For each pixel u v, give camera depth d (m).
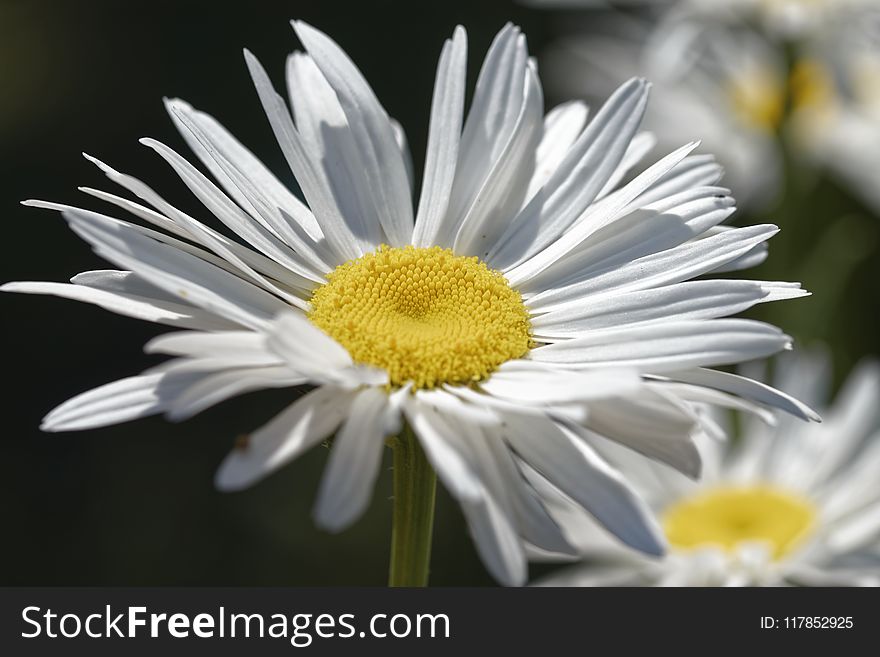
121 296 0.22
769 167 0.42
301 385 0.23
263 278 0.23
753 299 0.23
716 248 0.23
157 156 0.48
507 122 0.25
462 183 0.25
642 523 0.22
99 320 0.46
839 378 0.37
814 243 0.40
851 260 0.35
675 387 0.22
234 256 0.23
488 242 0.25
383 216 0.25
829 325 0.36
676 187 0.24
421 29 0.47
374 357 0.23
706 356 0.22
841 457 0.33
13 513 0.42
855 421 0.33
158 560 0.41
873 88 0.43
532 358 0.23
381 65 0.47
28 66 0.51
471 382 0.23
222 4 0.48
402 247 0.25
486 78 0.25
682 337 0.22
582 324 0.24
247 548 0.41
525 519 0.22
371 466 0.21
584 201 0.24
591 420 0.22
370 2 0.47
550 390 0.22
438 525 0.39
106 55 0.50
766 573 0.31
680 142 0.42
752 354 0.22
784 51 0.36
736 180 0.42
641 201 0.24
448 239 0.25
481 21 0.47
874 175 0.40
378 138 0.25
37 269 0.46
